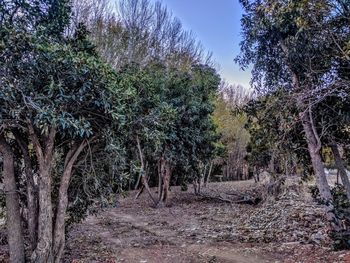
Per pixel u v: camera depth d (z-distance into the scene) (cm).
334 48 602
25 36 441
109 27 1516
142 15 1689
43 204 487
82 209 574
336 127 727
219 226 880
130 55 1563
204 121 1353
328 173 1112
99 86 468
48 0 526
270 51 736
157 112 668
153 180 1777
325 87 602
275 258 557
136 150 846
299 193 1037
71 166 519
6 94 423
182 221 975
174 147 1245
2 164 549
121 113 500
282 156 812
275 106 707
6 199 495
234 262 548
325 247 588
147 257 587
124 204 1323
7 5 492
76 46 563
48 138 488
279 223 830
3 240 637
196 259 571
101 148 548
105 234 790
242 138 2130
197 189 1697
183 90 1295
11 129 487
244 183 2152
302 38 623
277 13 591
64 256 578
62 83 453
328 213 661
